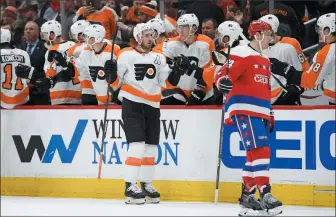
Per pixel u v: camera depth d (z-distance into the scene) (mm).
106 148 24094
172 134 23609
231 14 26531
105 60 24297
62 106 24484
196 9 26453
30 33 27453
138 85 22797
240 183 22984
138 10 27453
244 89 20188
